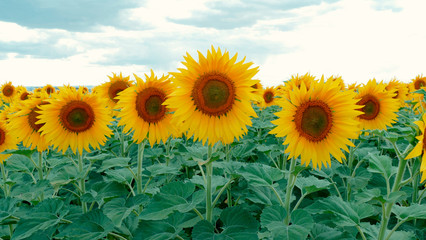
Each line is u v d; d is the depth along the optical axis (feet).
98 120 5.83
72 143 5.73
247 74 4.76
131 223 5.16
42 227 4.74
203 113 4.82
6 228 5.73
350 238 4.65
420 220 5.71
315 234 4.79
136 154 7.75
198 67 4.75
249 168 4.99
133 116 5.21
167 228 4.81
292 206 5.84
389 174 4.66
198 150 5.22
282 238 4.19
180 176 6.97
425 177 4.13
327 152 4.76
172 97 4.80
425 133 4.19
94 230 4.77
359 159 6.33
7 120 6.29
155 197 4.72
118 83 7.88
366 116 6.64
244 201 5.73
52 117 5.69
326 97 4.72
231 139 4.80
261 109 11.10
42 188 5.48
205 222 4.63
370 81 6.62
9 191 5.83
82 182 5.56
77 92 5.75
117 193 5.24
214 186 5.10
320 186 4.96
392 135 4.52
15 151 5.54
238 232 4.53
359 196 4.47
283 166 6.86
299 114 4.72
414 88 11.88
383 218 4.53
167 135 5.27
